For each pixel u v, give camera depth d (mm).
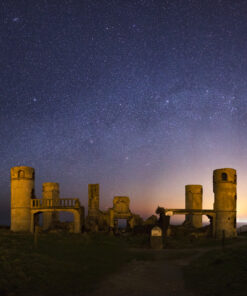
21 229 46656
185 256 28328
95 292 13891
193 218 62812
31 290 13727
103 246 34469
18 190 47500
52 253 24219
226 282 15234
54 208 47531
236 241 41000
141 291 14188
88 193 62594
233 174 48812
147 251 32562
